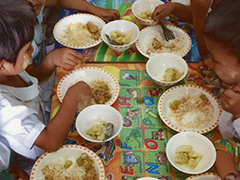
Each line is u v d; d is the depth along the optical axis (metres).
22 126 0.98
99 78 1.22
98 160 0.95
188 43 1.34
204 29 0.81
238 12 0.71
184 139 0.99
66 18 1.48
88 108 1.06
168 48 1.33
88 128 1.05
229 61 0.78
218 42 0.76
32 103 1.20
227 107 0.96
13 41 0.88
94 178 0.92
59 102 1.15
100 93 1.14
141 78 1.23
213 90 1.18
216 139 1.04
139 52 1.34
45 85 1.41
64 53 1.27
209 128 1.04
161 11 1.40
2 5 0.87
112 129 1.04
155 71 1.25
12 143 1.03
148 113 1.11
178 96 1.15
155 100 1.15
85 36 1.42
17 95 1.11
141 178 0.88
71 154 0.99
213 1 1.19
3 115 0.97
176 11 1.44
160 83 1.17
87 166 0.94
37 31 1.53
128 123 1.08
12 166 1.19
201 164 0.94
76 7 1.55
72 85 1.16
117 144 1.02
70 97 1.08
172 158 0.95
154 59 1.25
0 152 1.08
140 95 1.17
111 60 1.30
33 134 0.99
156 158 0.98
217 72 0.87
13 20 0.87
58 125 1.03
